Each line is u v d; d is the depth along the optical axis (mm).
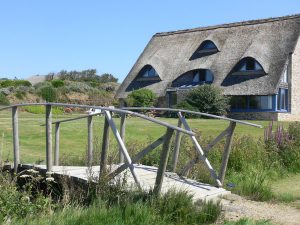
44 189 8562
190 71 41156
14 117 9148
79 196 7383
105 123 7547
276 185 10703
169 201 6699
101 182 7227
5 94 40688
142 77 44469
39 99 42469
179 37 46125
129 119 26891
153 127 21516
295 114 37531
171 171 9805
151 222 6141
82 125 20906
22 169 9109
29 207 6668
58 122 10484
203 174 9469
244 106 37125
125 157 7438
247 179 9883
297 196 9242
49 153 8562
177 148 9750
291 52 36594
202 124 24484
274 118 35406
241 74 37781
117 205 6555
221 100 34906
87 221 5902
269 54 37156
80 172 8609
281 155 13078
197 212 6699
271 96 35750
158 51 45688
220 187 8781
